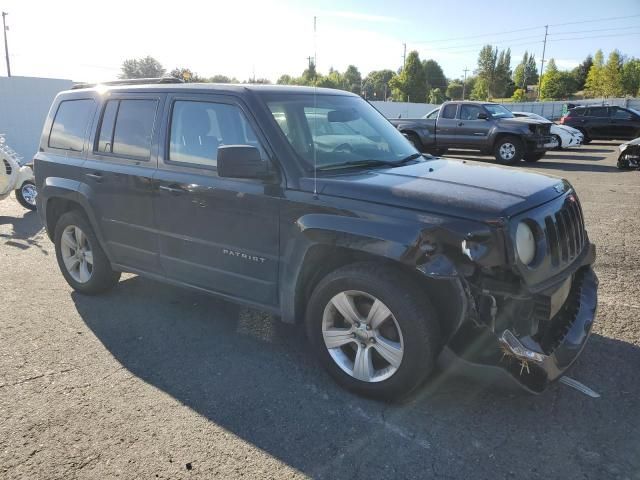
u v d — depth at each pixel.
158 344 4.12
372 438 2.97
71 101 5.09
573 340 3.25
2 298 5.11
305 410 3.23
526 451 2.84
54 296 5.16
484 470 2.71
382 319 3.18
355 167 3.72
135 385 3.53
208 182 3.84
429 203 3.01
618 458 2.78
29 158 16.17
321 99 4.20
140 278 5.67
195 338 4.22
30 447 2.90
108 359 3.89
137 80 4.73
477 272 2.88
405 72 79.50
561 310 3.41
